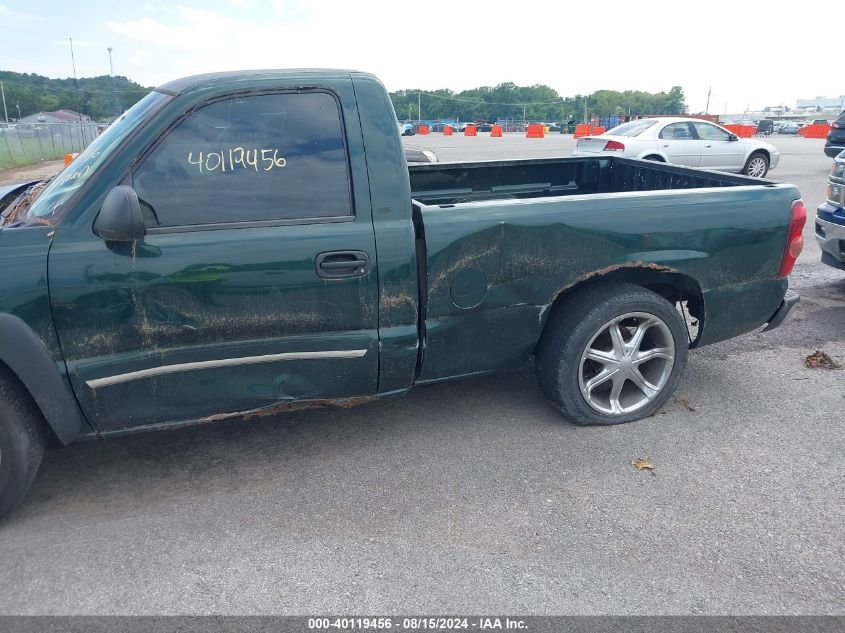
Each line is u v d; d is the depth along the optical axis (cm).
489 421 381
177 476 328
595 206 337
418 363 337
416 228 319
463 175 499
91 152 303
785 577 259
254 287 290
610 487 317
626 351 363
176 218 283
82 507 303
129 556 271
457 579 258
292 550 275
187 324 286
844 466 334
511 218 322
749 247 366
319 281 297
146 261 276
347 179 302
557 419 383
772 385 426
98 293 272
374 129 305
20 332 265
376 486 319
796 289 634
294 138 297
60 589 253
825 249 576
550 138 4172
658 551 273
